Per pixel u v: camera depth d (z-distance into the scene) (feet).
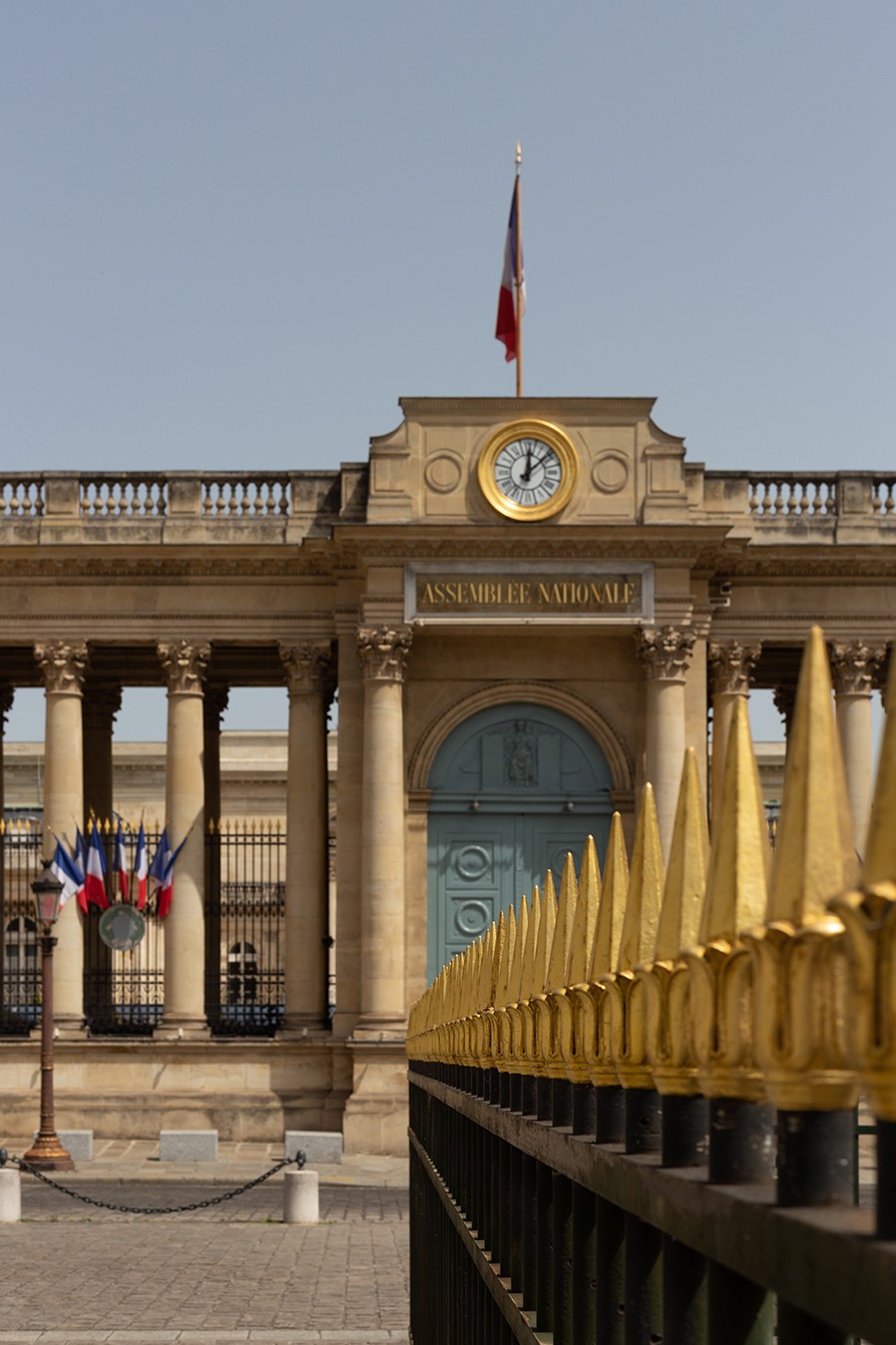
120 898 218.79
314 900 221.87
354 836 220.43
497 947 42.52
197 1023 217.56
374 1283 114.93
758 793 18.35
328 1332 95.86
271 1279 116.78
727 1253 16.94
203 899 221.05
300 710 223.30
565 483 214.28
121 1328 97.55
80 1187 178.29
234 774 345.51
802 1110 15.84
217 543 220.84
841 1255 13.94
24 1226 147.23
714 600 221.87
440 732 219.61
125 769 360.07
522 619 213.66
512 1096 37.78
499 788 220.43
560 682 220.43
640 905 22.81
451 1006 56.44
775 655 239.30
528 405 216.33
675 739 213.46
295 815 222.69
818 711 16.39
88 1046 215.31
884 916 13.62
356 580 221.66
